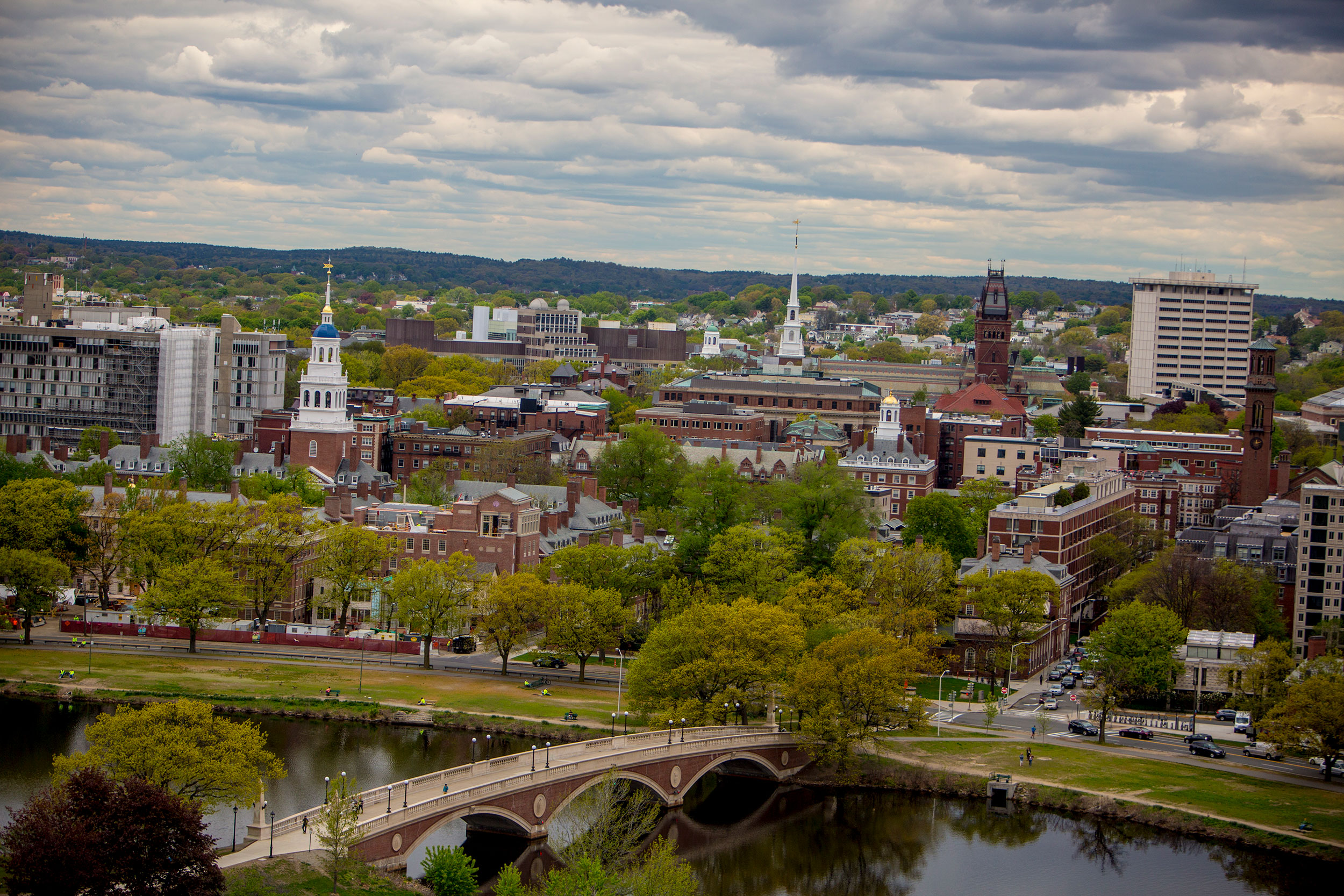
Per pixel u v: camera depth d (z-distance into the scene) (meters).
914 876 177.88
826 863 181.25
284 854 149.75
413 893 150.88
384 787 166.62
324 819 156.12
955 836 191.12
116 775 155.50
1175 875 179.38
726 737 199.00
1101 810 196.12
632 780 187.00
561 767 176.75
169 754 155.62
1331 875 180.50
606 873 151.00
